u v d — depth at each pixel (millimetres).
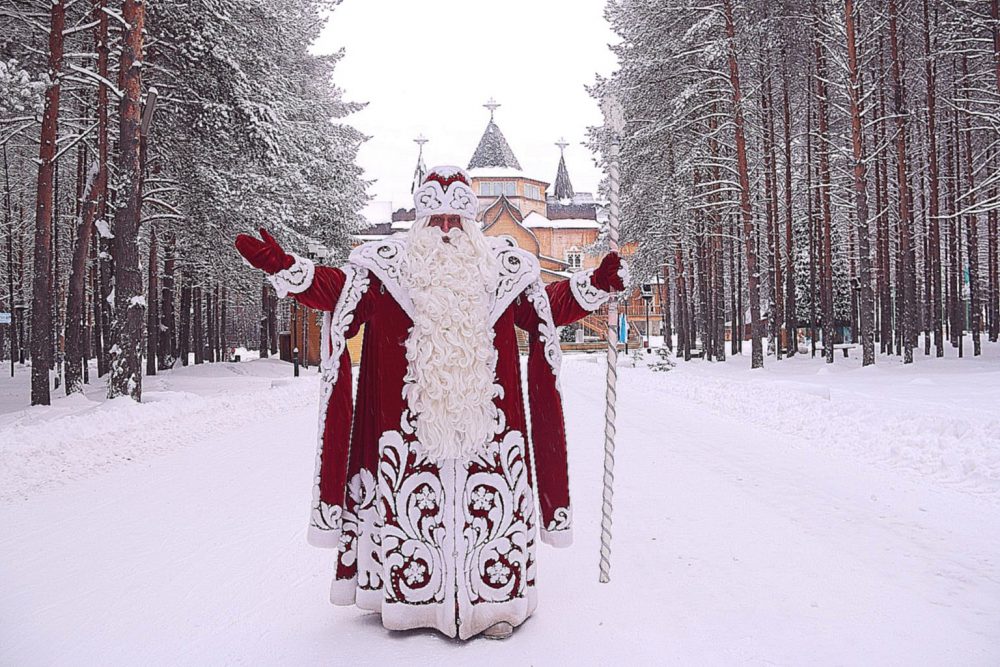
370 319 3754
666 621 3670
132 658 3324
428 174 3840
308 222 29703
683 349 36781
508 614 3527
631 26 32750
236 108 20531
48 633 3627
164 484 7633
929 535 5234
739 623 3631
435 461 3568
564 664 3178
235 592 4219
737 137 26516
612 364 4355
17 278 42938
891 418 10148
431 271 3648
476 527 3559
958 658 3211
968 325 53969
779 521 5660
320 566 4695
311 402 17844
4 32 18125
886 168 30375
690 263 41375
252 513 6191
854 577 4332
